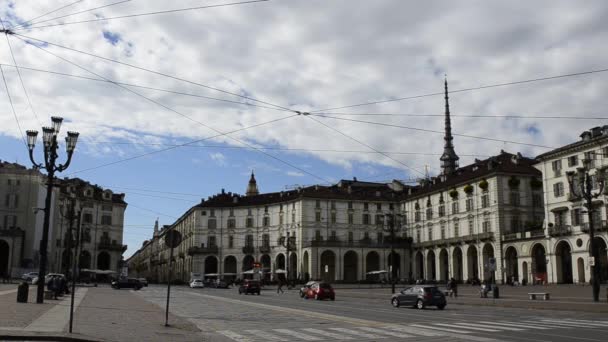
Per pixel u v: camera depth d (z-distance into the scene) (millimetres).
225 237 111812
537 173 81625
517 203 80375
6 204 89438
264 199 110750
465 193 87188
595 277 38312
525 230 76000
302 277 99375
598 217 62500
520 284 73688
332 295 46469
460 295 52469
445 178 99125
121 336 16031
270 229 107875
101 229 108688
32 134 27312
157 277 156875
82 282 84312
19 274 84250
